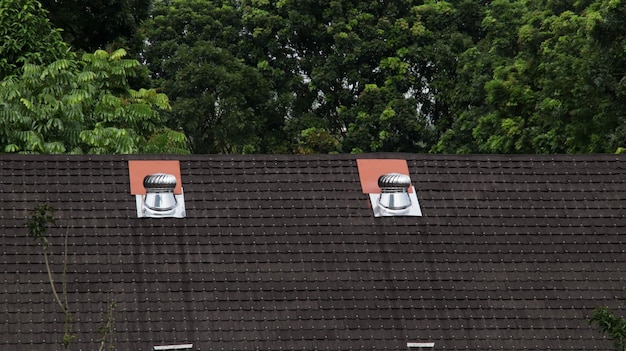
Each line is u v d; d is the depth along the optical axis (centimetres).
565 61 10088
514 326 4328
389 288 4403
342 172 4803
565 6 11994
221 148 13988
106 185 4644
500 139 10925
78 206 4556
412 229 4628
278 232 4556
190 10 14800
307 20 14250
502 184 4838
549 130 10419
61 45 7969
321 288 4381
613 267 4578
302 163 4812
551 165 4938
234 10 15088
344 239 4559
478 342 4269
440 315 4334
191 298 4291
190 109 13488
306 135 13625
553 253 4603
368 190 4750
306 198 4688
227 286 4347
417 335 4262
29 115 6844
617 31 9544
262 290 4347
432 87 13762
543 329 4331
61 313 4175
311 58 14400
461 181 4822
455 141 12569
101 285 4297
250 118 13888
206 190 4669
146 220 4541
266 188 4703
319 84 13988
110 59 7606
